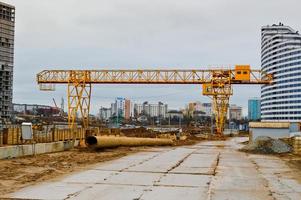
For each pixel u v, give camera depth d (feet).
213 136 289.94
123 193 47.34
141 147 154.40
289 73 630.33
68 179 58.70
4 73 429.79
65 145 120.06
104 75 221.05
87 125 216.95
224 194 47.75
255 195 47.34
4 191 47.47
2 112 414.00
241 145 192.03
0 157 84.07
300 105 607.78
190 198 44.70
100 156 102.73
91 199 43.24
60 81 219.61
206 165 84.94
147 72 225.76
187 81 231.30
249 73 226.17
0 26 431.02
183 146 176.24
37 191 47.67
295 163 95.04
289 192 49.93
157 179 60.34
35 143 100.63
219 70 230.07
